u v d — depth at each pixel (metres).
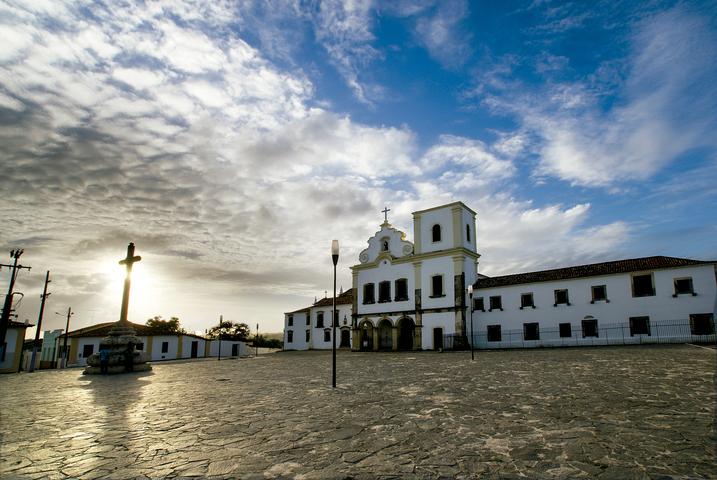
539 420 6.91
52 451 5.66
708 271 28.44
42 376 20.17
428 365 19.25
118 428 7.03
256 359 35.38
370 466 4.84
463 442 5.75
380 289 43.47
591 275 32.84
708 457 4.86
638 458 4.89
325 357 31.38
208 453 5.44
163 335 51.06
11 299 28.23
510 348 35.12
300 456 5.26
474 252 40.66
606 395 8.96
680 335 28.81
